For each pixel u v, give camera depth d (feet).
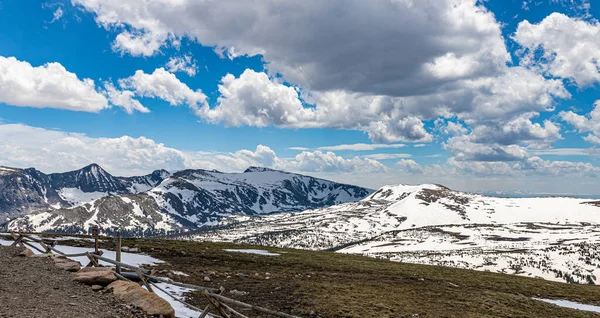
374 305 98.37
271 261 177.06
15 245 109.50
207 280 107.14
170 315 55.93
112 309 53.11
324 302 95.25
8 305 48.32
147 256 143.23
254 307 53.42
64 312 47.98
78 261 92.32
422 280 161.58
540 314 115.24
